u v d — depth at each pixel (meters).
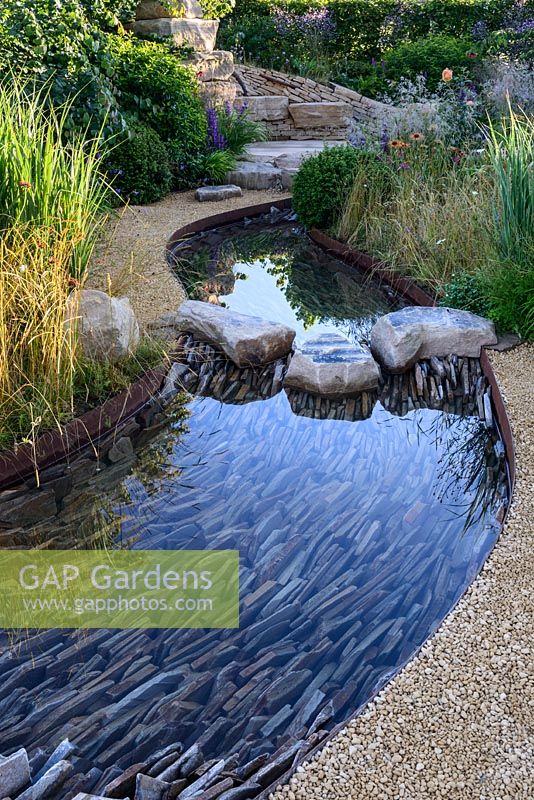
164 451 4.15
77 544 3.37
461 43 12.41
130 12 9.74
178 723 2.45
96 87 7.63
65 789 2.19
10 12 7.20
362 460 4.11
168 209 8.41
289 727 2.44
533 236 5.26
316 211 7.82
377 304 6.34
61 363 4.11
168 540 3.39
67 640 2.80
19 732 2.40
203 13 10.81
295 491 3.79
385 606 2.99
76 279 4.54
